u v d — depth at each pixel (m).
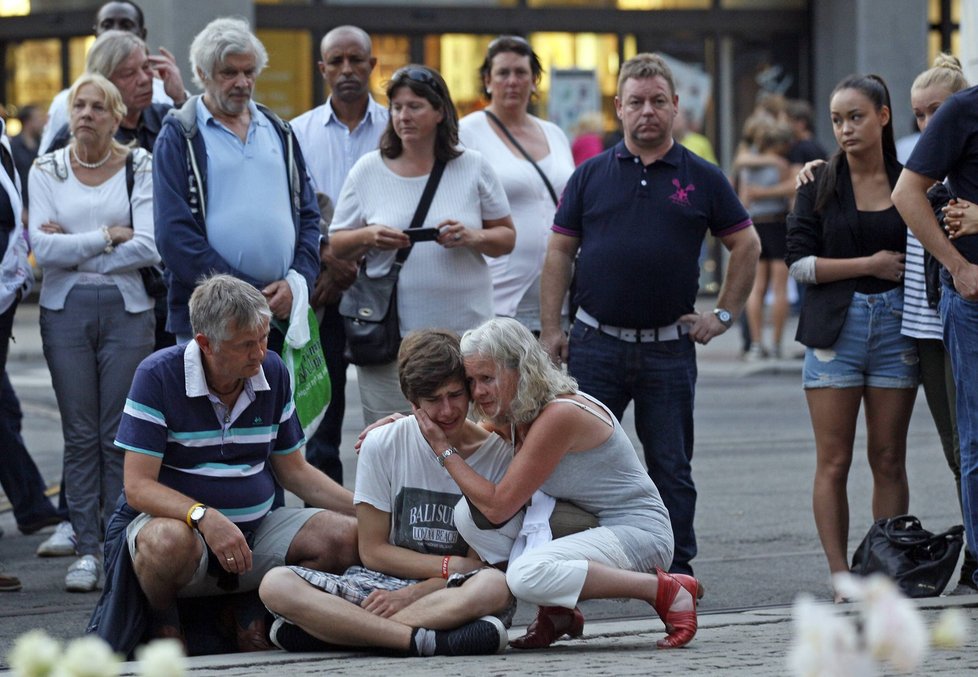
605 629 13.40
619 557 12.53
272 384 13.42
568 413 12.55
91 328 16.89
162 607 12.84
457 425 12.75
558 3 49.56
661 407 15.76
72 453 16.83
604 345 15.76
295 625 12.47
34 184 17.27
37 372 37.38
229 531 12.59
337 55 18.69
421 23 48.44
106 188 17.12
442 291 16.30
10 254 16.94
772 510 20.92
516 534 12.84
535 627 12.53
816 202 15.47
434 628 12.26
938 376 15.25
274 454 13.80
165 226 15.24
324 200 18.31
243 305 12.59
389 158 16.58
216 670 11.62
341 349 18.23
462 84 49.16
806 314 15.48
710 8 50.75
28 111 39.81
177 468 13.07
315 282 16.59
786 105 37.84
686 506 15.78
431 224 16.34
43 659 4.79
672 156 15.75
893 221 15.12
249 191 15.47
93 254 16.77
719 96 51.09
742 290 15.95
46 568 17.38
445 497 13.00
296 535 13.32
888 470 15.51
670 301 15.56
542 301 16.30
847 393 15.38
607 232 15.66
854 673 4.51
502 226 16.69
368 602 12.52
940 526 19.55
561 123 39.28
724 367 37.81
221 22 15.70
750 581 16.55
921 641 4.52
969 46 24.17
